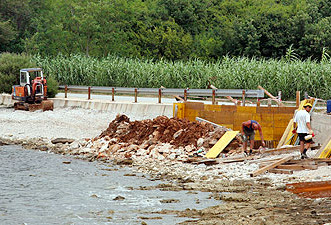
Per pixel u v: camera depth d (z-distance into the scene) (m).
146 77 64.06
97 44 94.94
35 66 61.41
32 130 42.50
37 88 51.31
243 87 58.09
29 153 33.56
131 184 23.92
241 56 94.50
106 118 45.69
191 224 16.48
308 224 15.43
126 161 29.64
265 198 19.12
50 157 32.06
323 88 54.81
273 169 23.70
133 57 96.00
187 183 23.17
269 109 33.69
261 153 27.44
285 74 55.97
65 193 22.14
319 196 19.19
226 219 16.61
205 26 112.00
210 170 25.94
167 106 44.38
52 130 42.28
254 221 16.05
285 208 17.53
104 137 35.59
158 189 22.52
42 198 21.25
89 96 53.16
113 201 20.48
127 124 36.25
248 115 34.25
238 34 94.69
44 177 25.80
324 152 25.02
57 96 58.56
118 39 95.31
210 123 33.41
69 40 91.94
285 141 31.06
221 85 59.31
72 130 42.28
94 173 26.88
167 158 30.03
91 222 17.52
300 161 23.92
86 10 90.94
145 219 17.62
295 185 20.02
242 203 18.77
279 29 93.56
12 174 26.58
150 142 32.66
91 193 22.12
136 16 103.00
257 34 93.12
